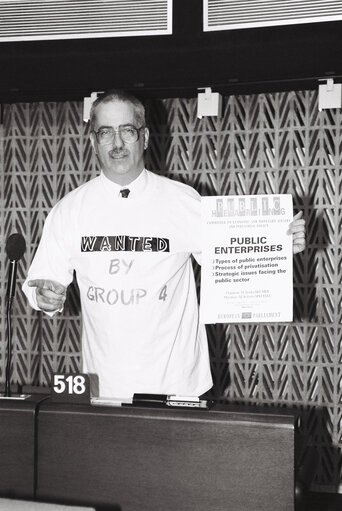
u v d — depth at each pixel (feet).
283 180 12.87
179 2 10.48
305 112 12.71
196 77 11.79
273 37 10.23
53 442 6.48
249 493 6.07
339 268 12.61
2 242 13.93
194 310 8.53
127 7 10.62
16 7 10.95
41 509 5.90
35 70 11.55
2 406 6.53
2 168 13.93
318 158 12.67
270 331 12.87
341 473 12.55
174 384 8.16
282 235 7.23
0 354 13.91
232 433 6.11
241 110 13.03
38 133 13.82
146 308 8.09
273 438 6.01
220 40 10.41
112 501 6.36
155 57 10.83
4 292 13.91
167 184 8.53
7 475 6.53
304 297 12.72
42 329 13.83
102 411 6.39
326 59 10.80
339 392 12.58
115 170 8.02
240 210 7.27
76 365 13.69
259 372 12.90
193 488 6.19
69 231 8.39
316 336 12.68
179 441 6.22
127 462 6.33
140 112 8.05
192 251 8.42
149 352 8.12
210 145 13.19
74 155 13.73
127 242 8.17
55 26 10.85
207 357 8.70
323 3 9.98
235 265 7.27
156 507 6.27
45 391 7.69
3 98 13.25
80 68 11.40
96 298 8.21
